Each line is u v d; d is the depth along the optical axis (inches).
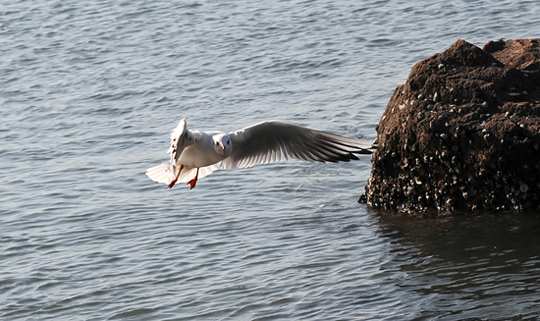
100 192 716.0
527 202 575.2
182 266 541.3
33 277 539.8
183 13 1443.2
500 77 607.8
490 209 587.5
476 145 581.0
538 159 568.7
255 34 1277.1
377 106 895.7
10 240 609.0
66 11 1513.3
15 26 1439.5
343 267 519.2
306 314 456.8
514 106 587.2
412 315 442.0
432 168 602.5
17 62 1254.3
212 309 474.9
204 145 360.8
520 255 510.3
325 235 581.3
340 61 1098.7
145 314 477.1
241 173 740.7
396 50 1118.4
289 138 393.7
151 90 1072.2
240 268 530.9
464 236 551.5
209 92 1039.6
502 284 470.9
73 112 1009.5
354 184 695.1
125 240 596.7
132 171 770.8
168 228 615.8
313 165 747.4
